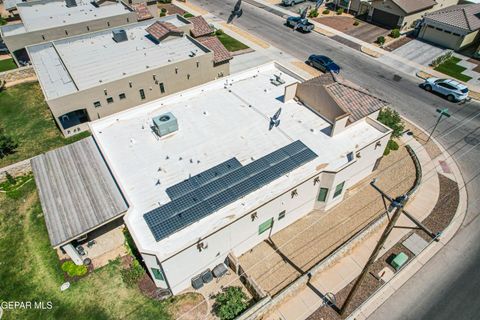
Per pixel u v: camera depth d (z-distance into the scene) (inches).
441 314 844.0
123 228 1033.5
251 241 960.3
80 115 1459.2
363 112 1096.2
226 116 1157.7
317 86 1112.8
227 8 2714.1
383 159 1278.3
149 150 1026.7
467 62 1923.0
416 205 1106.7
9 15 2322.8
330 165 982.4
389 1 2255.2
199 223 825.5
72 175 1008.2
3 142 1298.0
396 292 885.8
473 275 922.1
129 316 839.1
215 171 943.0
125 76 1349.7
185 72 1505.9
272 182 930.7
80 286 900.6
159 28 1640.0
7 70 1827.0
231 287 848.3
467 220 1060.5
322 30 2341.3
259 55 2033.7
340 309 847.1
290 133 1088.8
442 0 2377.0
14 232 1049.5
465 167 1252.5
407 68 1888.5
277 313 842.8
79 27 1834.4
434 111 1549.0
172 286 844.0
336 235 1018.7
